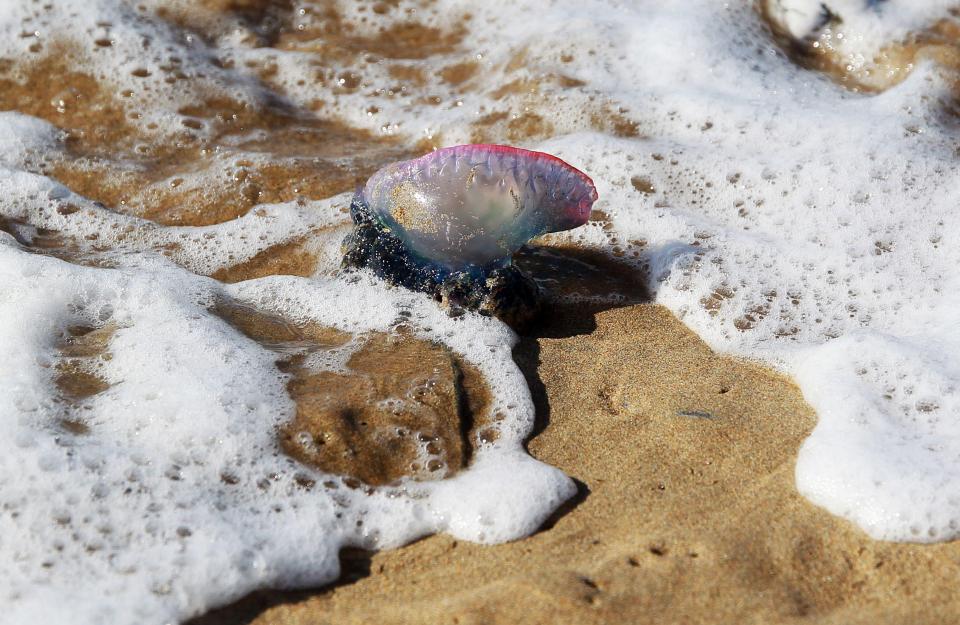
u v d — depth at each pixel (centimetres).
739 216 129
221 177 133
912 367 115
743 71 140
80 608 104
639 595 104
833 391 115
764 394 116
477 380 116
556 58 142
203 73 142
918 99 136
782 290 123
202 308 121
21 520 107
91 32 142
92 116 138
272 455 111
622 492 110
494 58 144
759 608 104
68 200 131
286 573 107
